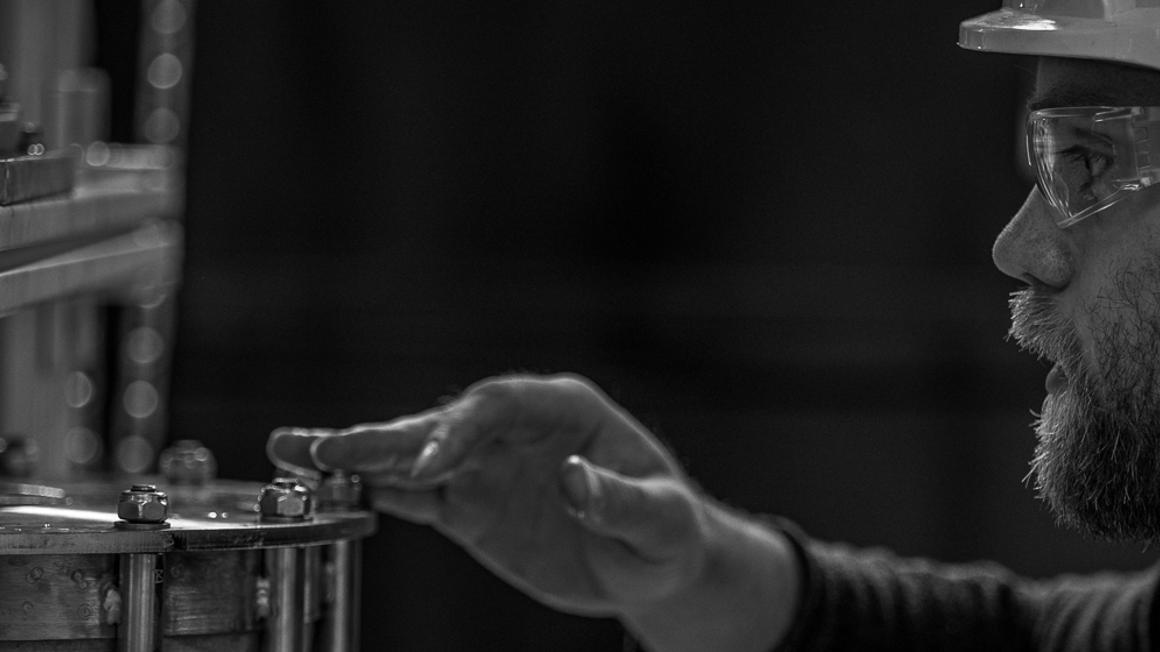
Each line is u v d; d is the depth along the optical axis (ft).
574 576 3.82
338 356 10.08
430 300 10.24
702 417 10.46
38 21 4.64
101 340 7.17
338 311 10.11
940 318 10.50
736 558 4.17
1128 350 3.11
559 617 9.91
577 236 10.46
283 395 9.98
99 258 3.34
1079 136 3.05
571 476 3.25
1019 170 10.41
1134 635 4.32
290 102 9.98
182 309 9.86
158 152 4.50
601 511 3.36
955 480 10.50
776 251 10.57
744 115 10.46
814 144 10.50
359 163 10.14
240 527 2.16
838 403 10.53
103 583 2.06
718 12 10.32
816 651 4.31
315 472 3.18
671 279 10.51
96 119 4.42
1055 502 3.36
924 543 10.48
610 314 10.45
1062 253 3.20
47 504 2.61
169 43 5.51
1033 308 3.29
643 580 3.84
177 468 3.24
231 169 9.95
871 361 10.52
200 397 9.89
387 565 9.82
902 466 10.50
